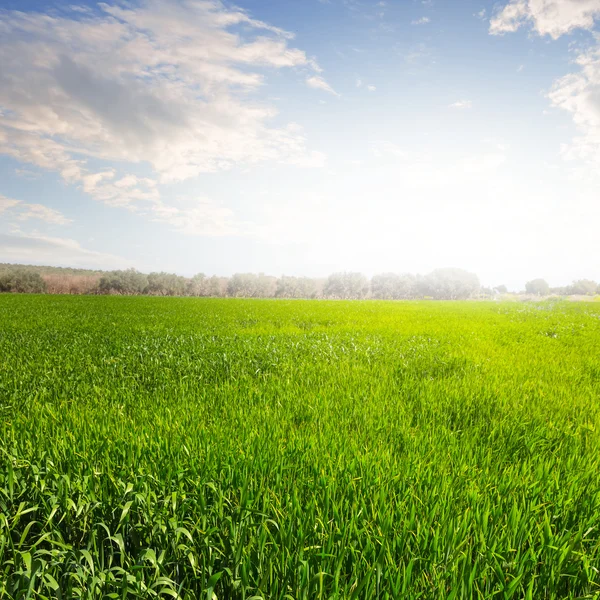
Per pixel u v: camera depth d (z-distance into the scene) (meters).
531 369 8.71
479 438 4.64
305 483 3.21
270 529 2.70
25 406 5.71
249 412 5.44
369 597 2.11
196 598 2.23
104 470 3.41
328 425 4.76
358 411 5.41
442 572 2.29
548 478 3.44
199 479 3.16
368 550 2.40
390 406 5.64
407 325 17.62
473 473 3.51
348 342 11.88
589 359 9.91
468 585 2.17
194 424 4.76
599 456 4.00
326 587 2.20
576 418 5.39
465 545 2.52
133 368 8.41
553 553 2.42
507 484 3.31
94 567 2.37
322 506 2.94
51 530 2.65
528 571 2.31
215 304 32.72
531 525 2.68
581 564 2.37
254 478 3.28
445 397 6.20
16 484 3.11
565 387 7.12
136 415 5.29
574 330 16.17
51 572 2.31
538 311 27.47
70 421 4.88
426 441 4.35
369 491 3.14
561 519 2.90
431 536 2.62
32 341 11.71
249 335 13.38
